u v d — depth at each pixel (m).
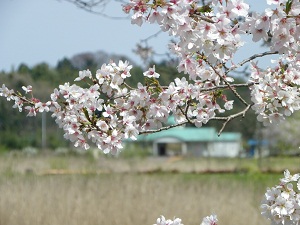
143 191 14.73
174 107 4.64
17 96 5.16
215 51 3.96
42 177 16.31
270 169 41.75
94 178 16.36
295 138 43.09
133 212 12.91
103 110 4.89
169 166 45.38
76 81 4.98
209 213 13.82
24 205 12.62
